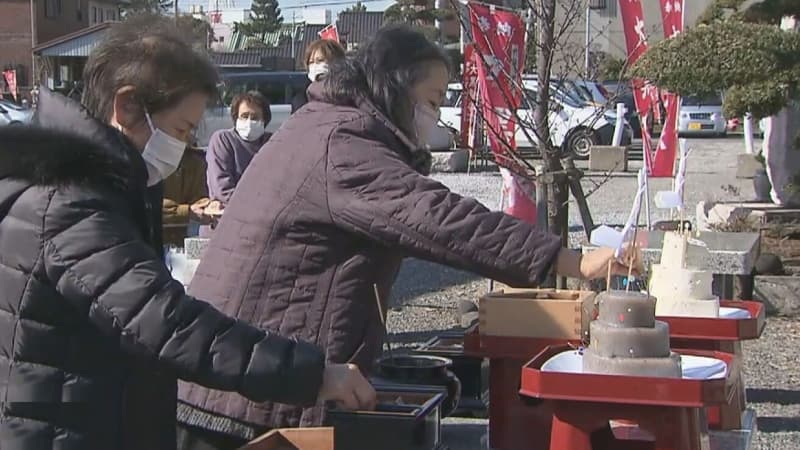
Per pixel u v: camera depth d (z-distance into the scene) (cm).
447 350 376
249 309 291
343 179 281
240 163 591
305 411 282
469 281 1018
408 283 1014
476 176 1908
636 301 265
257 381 213
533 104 650
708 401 256
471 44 685
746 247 662
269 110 605
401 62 291
